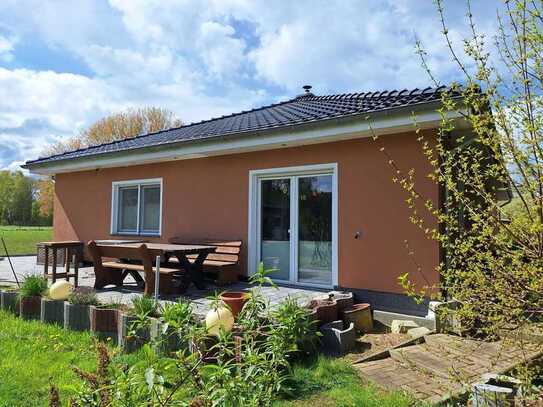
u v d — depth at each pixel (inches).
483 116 114.2
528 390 125.3
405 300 261.1
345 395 152.6
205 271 343.3
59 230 505.0
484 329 127.8
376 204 277.4
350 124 265.3
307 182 320.5
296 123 288.0
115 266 315.0
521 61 106.2
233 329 146.2
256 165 344.2
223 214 365.1
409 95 279.0
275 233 337.7
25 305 253.6
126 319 200.5
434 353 187.8
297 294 284.5
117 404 82.0
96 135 1514.5
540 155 103.3
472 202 127.1
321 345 211.5
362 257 282.5
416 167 260.1
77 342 208.7
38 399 147.7
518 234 110.7
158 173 418.3
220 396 89.5
